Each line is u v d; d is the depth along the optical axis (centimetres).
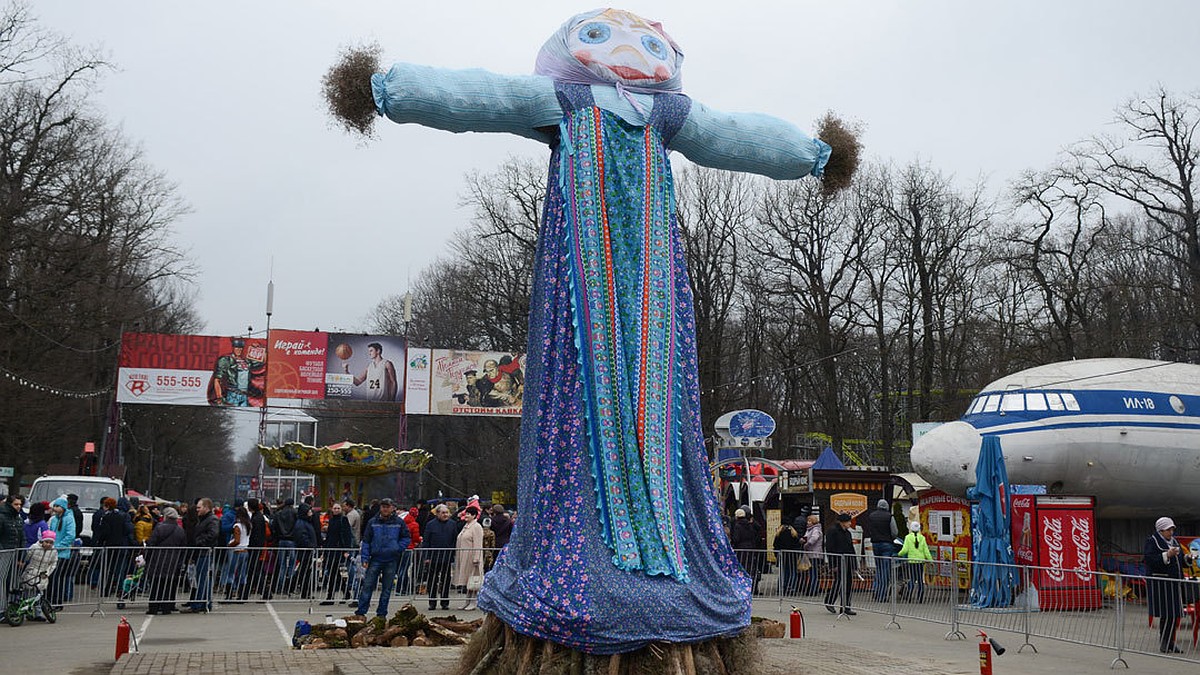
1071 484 2039
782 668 879
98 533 1817
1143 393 2075
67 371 4091
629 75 848
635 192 823
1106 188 3769
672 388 805
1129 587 1455
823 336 4369
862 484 2636
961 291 4300
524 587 734
